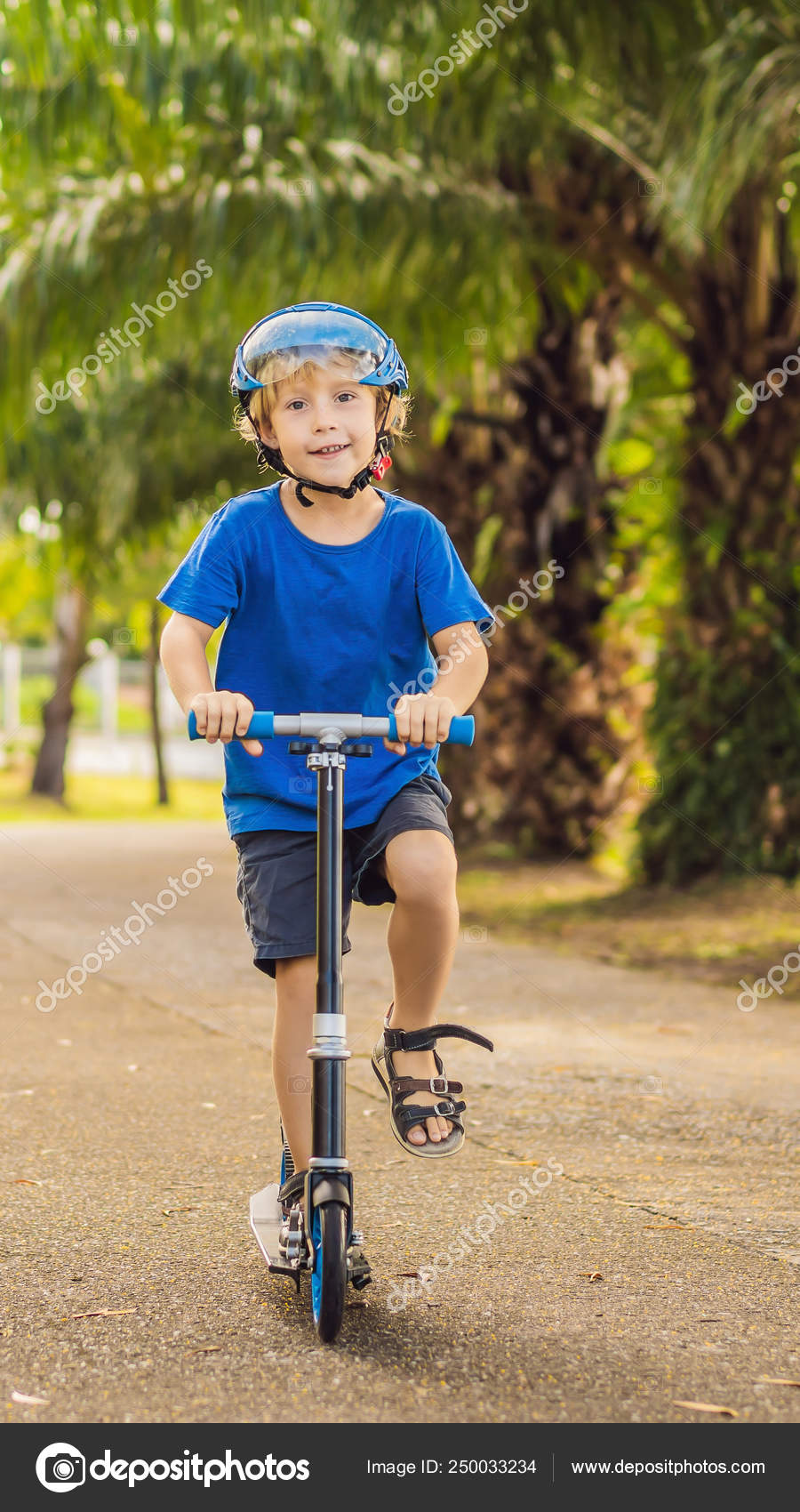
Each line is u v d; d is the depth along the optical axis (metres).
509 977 13.00
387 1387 4.38
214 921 17.58
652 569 19.56
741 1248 5.80
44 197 18.39
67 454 25.48
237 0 15.55
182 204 16.41
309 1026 5.25
